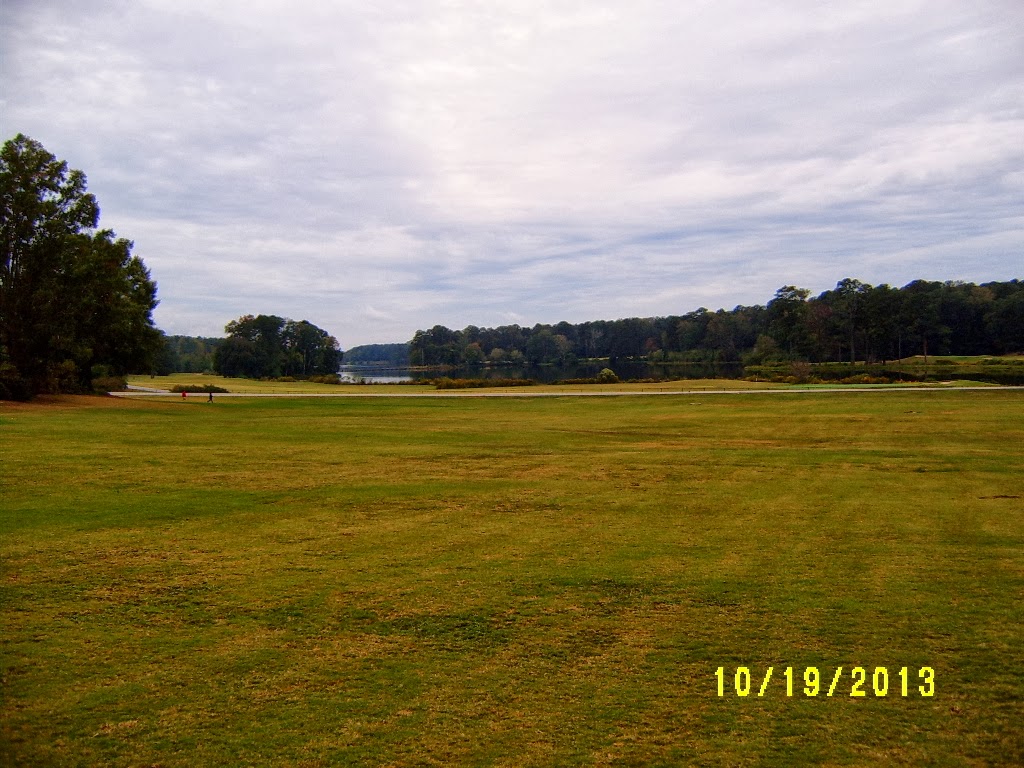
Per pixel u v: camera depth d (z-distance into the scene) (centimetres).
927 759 484
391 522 1148
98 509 1199
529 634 693
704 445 2286
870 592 802
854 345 12556
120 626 707
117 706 555
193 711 549
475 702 564
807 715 543
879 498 1362
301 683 594
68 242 3816
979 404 3747
